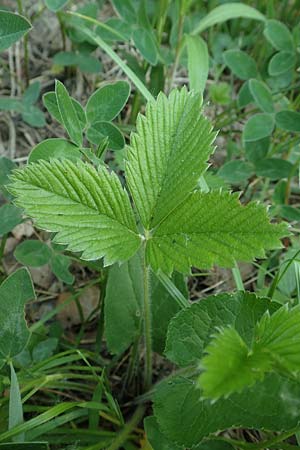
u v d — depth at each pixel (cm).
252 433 29
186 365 24
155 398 23
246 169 36
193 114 21
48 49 42
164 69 39
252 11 38
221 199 20
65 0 34
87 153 25
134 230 21
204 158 20
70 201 20
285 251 35
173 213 21
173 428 22
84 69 39
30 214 20
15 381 22
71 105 25
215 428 22
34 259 29
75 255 32
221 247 19
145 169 21
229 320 24
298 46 39
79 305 31
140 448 27
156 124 21
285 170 35
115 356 29
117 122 39
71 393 29
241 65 39
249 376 16
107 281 28
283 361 17
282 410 21
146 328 25
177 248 20
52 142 25
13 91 40
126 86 29
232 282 35
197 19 42
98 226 20
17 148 38
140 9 37
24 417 27
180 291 28
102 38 38
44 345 27
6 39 28
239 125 41
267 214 19
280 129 38
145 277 23
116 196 21
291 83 40
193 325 24
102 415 26
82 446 26
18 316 24
